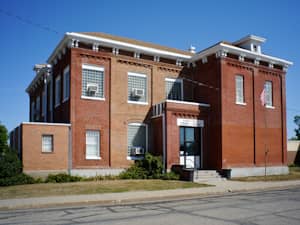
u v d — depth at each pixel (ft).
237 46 95.76
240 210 38.22
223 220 32.42
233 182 72.33
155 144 83.25
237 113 86.69
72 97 74.79
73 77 75.31
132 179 74.95
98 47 79.10
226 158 82.74
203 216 34.60
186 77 92.73
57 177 69.41
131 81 83.61
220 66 84.53
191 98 92.68
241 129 87.04
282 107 98.17
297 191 58.85
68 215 36.32
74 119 74.38
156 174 76.54
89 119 76.28
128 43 84.74
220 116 83.41
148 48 85.10
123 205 43.86
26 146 68.69
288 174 93.61
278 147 95.45
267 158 92.02
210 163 84.99
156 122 83.20
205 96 88.74
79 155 74.08
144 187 60.44
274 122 95.50
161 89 88.02
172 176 74.23
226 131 83.66
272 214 35.55
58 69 86.89
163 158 79.05
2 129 102.01
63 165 71.77
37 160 69.31
